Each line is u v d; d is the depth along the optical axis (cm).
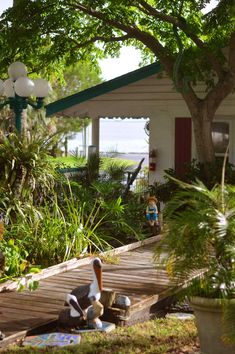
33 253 950
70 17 1373
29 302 729
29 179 1019
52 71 1625
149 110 1507
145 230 1205
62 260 953
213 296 579
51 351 589
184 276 569
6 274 817
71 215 1031
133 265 941
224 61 1340
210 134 1338
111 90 1487
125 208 1219
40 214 992
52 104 1516
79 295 660
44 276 854
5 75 1555
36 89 1206
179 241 565
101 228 1148
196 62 1346
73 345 608
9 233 924
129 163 1634
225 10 1238
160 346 624
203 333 586
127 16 1370
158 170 1512
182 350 619
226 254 562
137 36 1348
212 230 563
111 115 1526
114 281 834
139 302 719
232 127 1448
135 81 1469
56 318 668
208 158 1338
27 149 1020
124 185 1390
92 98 1527
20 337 621
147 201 1252
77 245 979
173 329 691
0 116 2236
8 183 1005
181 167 1493
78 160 1493
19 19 1300
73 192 1193
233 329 544
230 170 1303
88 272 891
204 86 1457
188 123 1488
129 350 607
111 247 1061
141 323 716
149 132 1516
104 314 697
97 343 620
